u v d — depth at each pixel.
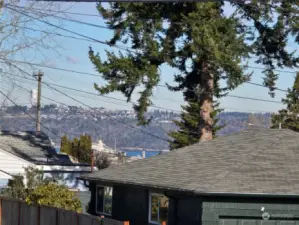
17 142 40.19
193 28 29.33
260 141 20.94
